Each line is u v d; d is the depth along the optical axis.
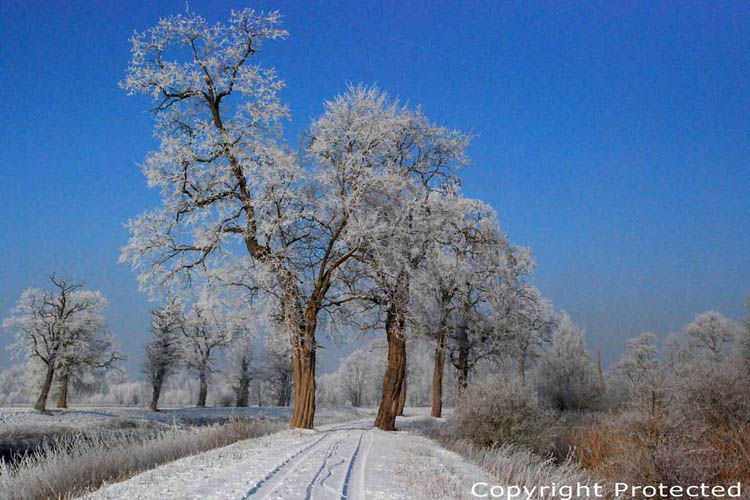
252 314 21.48
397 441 17.50
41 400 48.34
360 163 21.55
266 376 78.12
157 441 13.90
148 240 20.52
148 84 20.75
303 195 21.42
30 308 51.19
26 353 50.31
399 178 22.44
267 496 7.17
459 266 31.52
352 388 100.06
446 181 26.27
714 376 14.52
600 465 12.77
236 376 76.81
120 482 9.02
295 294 21.23
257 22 21.09
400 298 23.33
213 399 92.38
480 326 36.66
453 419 18.22
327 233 22.08
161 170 20.38
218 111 21.77
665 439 11.00
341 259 21.55
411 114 25.38
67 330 50.91
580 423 23.00
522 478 10.80
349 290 23.77
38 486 8.38
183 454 13.07
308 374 21.70
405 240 22.62
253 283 21.12
